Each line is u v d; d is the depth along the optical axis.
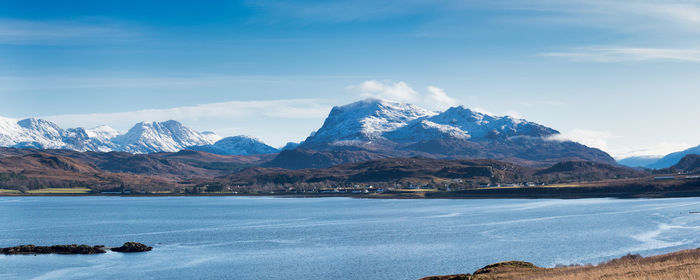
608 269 84.69
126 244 195.88
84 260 173.62
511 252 180.62
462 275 95.19
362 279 146.75
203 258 178.50
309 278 149.00
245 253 189.25
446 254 180.62
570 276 80.38
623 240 196.75
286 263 170.00
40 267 162.25
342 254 185.50
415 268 159.38
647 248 177.38
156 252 191.25
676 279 67.69
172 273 155.50
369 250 193.12
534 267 100.94
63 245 190.50
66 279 147.88
